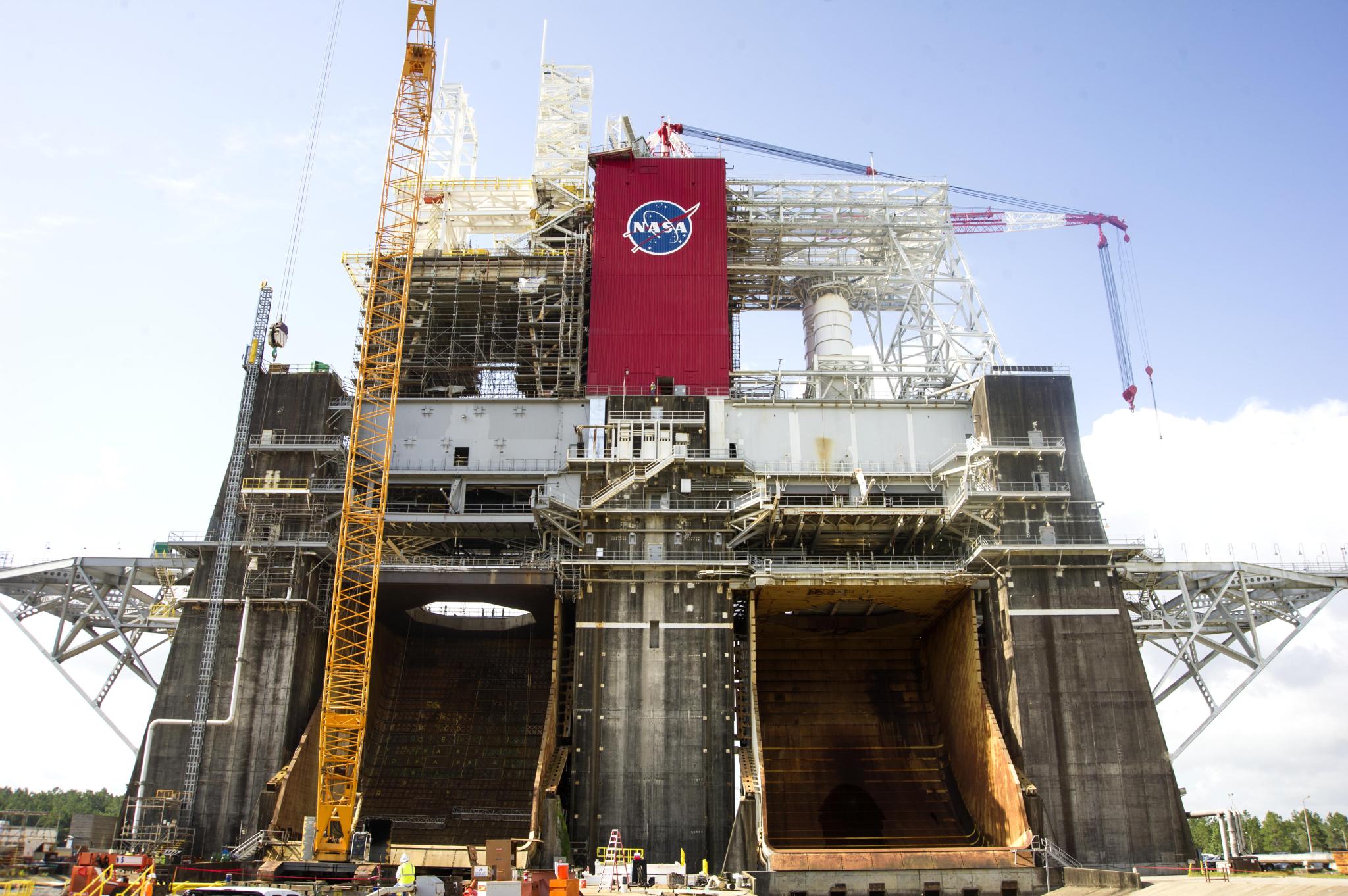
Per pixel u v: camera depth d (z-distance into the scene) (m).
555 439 91.25
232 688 79.44
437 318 98.88
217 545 83.88
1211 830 149.50
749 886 69.44
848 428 91.31
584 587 82.44
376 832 71.94
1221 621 91.94
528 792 85.81
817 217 101.50
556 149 108.56
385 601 87.19
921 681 96.00
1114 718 78.19
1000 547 81.00
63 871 60.62
